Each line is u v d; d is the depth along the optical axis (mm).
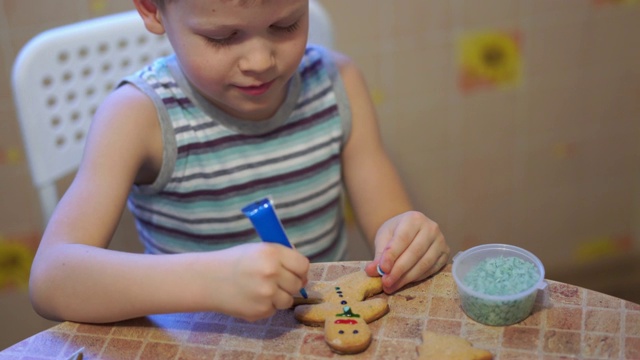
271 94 872
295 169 1021
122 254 757
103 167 888
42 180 1052
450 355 615
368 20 1410
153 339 682
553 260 1756
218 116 975
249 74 804
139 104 939
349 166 1065
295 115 1018
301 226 1052
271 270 667
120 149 903
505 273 688
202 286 697
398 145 1539
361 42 1426
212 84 831
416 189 1593
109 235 863
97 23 1062
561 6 1493
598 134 1644
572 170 1666
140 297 708
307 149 1023
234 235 1024
